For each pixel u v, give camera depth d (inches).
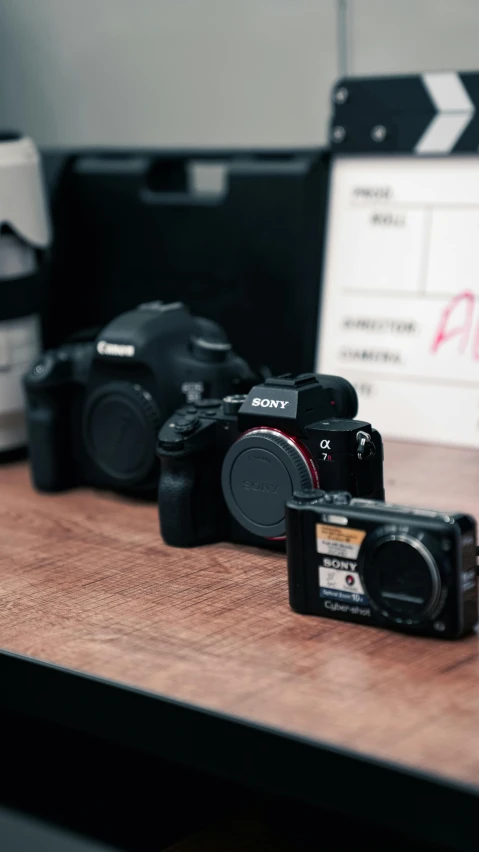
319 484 31.3
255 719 23.6
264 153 45.1
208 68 50.1
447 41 43.8
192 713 24.3
